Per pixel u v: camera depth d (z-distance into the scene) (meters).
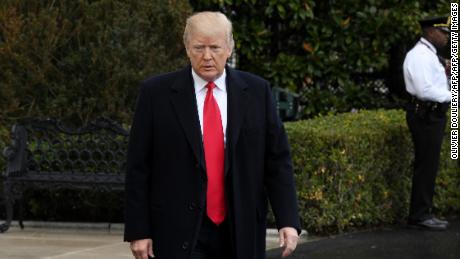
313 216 14.70
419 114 15.27
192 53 7.43
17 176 14.39
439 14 20.12
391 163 16.06
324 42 19.69
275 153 7.70
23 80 15.27
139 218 7.48
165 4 15.86
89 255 12.91
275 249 13.84
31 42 15.15
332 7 19.45
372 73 21.00
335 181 14.75
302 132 14.54
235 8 19.28
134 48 15.10
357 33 19.66
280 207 7.62
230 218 7.42
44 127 14.75
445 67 15.48
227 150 7.44
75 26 15.42
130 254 13.04
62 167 14.77
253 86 7.69
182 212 7.41
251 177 7.50
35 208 15.41
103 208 15.46
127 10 15.48
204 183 7.42
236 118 7.50
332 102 19.86
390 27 19.67
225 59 7.49
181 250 7.39
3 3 15.45
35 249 13.27
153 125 7.53
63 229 14.91
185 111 7.48
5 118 15.30
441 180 17.19
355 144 14.98
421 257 13.52
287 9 19.23
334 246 14.19
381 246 14.29
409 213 16.02
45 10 15.30
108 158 14.71
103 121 14.64
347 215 15.08
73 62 15.15
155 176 7.55
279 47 20.23
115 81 15.05
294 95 19.44
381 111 18.19
